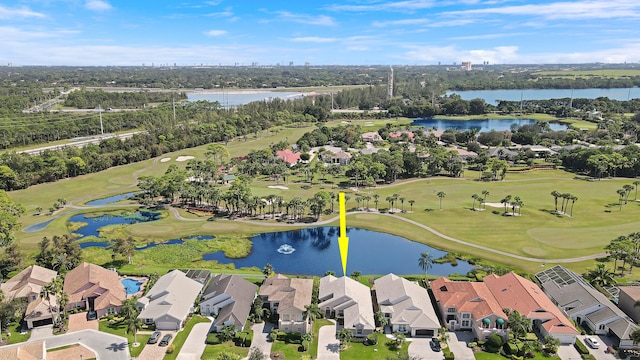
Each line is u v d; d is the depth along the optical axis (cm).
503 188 18188
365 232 13850
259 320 8788
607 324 8325
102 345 7931
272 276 10475
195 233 13638
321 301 9200
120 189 18538
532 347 7806
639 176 19650
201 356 7631
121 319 8819
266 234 13788
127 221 14738
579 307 8762
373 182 18838
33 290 9225
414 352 7838
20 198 16912
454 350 7900
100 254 11925
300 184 19062
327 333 8381
